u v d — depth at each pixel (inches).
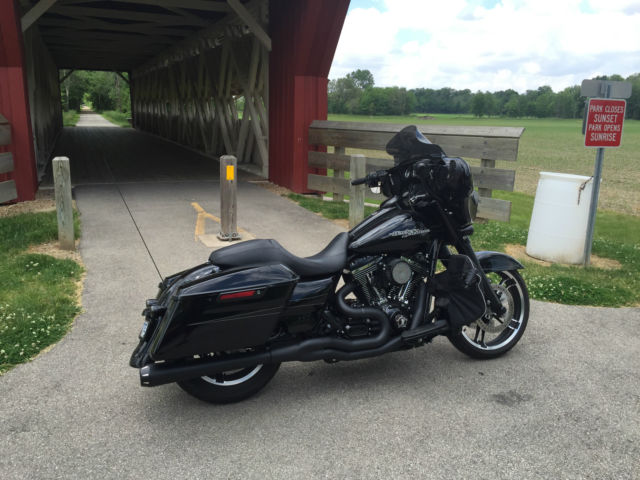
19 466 110.0
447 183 138.5
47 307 186.1
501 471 111.0
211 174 541.6
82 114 3673.7
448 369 156.6
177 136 1035.9
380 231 138.6
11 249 251.8
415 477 108.9
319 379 149.9
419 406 135.9
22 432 121.4
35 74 577.6
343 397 140.1
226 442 119.6
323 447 118.4
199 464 111.9
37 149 531.2
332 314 139.4
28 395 136.6
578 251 269.7
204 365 124.0
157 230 302.7
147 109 1465.3
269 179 491.5
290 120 432.8
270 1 447.2
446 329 149.3
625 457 116.3
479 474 110.0
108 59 1427.2
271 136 476.1
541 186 275.7
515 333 165.9
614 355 167.0
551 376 152.9
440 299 148.7
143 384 120.8
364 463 113.0
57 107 1434.5
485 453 117.0
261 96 518.6
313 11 389.4
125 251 262.8
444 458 115.0
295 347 132.3
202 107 802.8
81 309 192.2
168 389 142.1
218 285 119.6
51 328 171.6
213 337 121.3
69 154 751.1
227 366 125.6
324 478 108.3
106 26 773.9
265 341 127.1
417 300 146.8
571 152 1466.5
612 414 133.4
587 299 213.9
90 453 114.8
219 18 716.7
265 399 138.5
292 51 416.5
